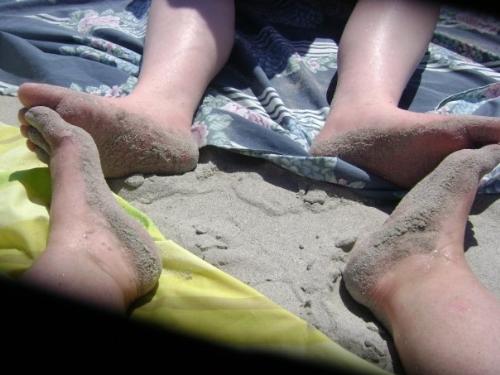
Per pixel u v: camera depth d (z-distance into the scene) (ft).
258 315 2.13
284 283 2.33
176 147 2.72
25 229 2.31
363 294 2.23
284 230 2.58
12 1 3.84
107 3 3.93
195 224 2.55
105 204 2.23
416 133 2.60
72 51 3.43
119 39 3.54
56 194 2.29
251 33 3.70
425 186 2.37
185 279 2.29
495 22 3.91
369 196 2.76
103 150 2.61
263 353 2.00
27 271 1.96
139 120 2.62
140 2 3.94
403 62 3.03
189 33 3.05
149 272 2.17
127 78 3.27
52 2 3.89
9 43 3.36
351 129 2.76
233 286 2.25
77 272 1.97
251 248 2.47
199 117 3.00
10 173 2.56
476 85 3.43
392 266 2.22
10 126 2.93
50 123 2.40
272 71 3.43
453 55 3.67
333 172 2.73
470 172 2.35
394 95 2.93
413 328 2.00
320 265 2.41
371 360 2.10
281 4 3.85
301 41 3.67
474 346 1.86
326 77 3.42
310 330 2.09
